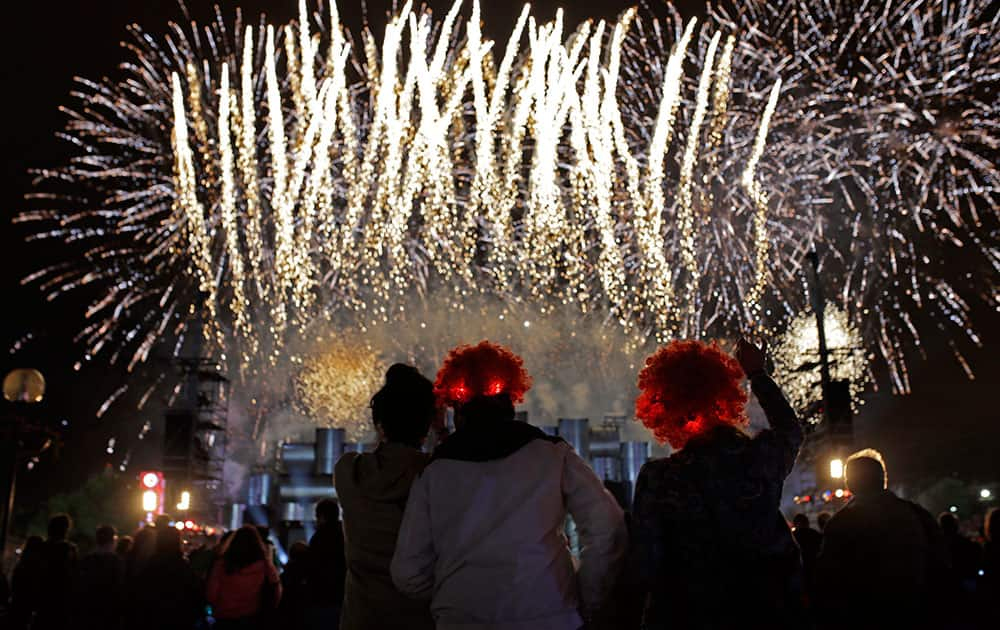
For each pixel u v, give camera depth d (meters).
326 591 7.48
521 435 3.81
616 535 3.72
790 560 3.72
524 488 3.67
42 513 35.16
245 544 7.59
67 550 9.72
